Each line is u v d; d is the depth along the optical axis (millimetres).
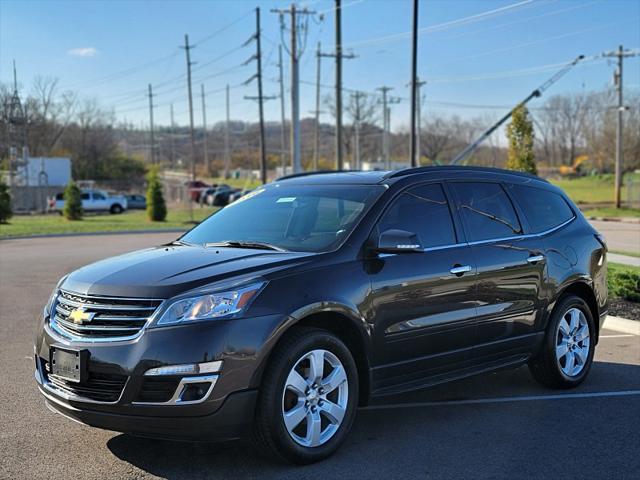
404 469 4480
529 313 6027
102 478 4297
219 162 155750
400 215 5324
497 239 5863
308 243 5074
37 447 4820
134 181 86562
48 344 4523
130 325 4250
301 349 4430
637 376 6922
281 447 4352
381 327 4895
